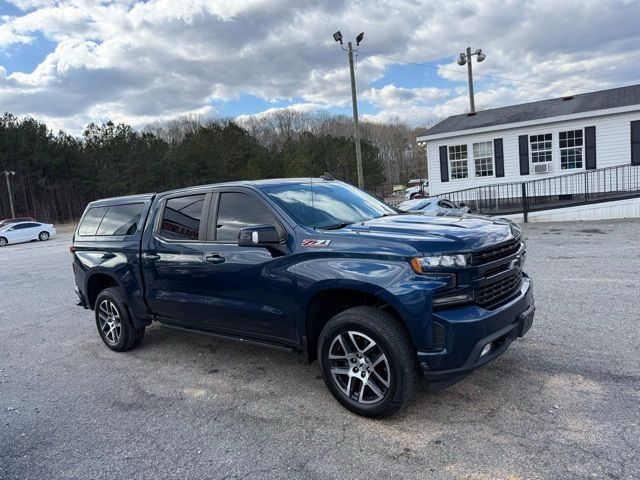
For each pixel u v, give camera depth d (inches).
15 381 194.5
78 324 279.7
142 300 201.6
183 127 3649.1
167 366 195.8
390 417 136.8
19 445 140.6
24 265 625.9
